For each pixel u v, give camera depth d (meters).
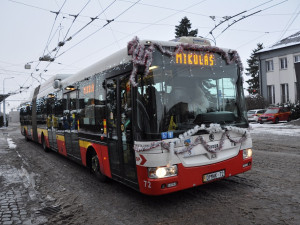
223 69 5.10
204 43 5.12
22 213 4.79
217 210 4.43
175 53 4.57
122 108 4.99
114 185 6.26
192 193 5.29
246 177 6.19
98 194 5.68
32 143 15.96
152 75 4.36
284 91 31.77
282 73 31.64
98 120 6.09
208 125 4.68
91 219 4.43
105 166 5.86
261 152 9.58
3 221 4.44
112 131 5.42
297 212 4.19
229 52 5.23
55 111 9.95
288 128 18.25
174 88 4.51
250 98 33.44
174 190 4.32
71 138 8.14
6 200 5.48
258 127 20.52
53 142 10.39
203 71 4.86
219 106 4.93
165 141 4.25
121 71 5.00
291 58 30.56
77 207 5.00
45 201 5.40
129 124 4.74
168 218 4.27
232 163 4.97
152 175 4.27
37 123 13.22
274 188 5.34
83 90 7.08
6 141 17.81
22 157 10.79
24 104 17.48
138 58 4.34
